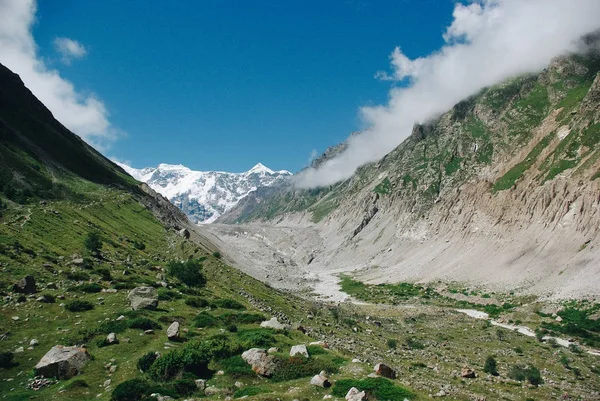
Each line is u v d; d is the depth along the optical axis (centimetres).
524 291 12406
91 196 13562
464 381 4972
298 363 3578
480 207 19475
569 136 17638
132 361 3631
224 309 5962
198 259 10912
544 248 14138
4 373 3384
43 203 10512
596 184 14038
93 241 8081
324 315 8888
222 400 2970
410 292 15550
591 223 13338
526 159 19650
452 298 13888
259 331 4622
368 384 3175
